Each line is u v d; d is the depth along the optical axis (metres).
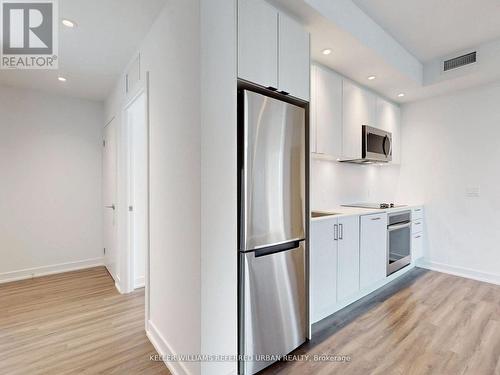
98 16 1.93
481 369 1.67
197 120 1.39
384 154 3.37
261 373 1.66
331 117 2.74
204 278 1.39
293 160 1.88
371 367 1.70
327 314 2.35
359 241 2.62
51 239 3.58
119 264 2.98
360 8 2.24
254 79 1.61
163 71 1.81
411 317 2.33
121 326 2.22
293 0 1.74
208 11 1.41
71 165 3.72
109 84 3.21
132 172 2.96
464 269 3.39
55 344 1.96
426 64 3.23
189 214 1.48
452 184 3.50
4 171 3.29
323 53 2.43
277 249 1.81
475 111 3.30
